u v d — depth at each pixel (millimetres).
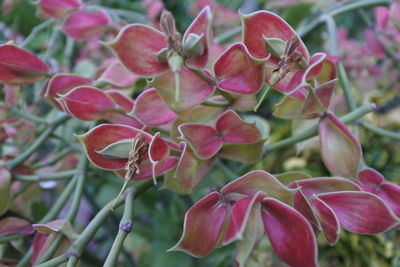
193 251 159
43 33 367
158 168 170
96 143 165
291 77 173
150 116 176
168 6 376
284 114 182
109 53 337
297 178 184
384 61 326
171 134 184
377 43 303
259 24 160
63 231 180
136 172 161
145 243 308
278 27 159
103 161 166
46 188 288
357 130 211
